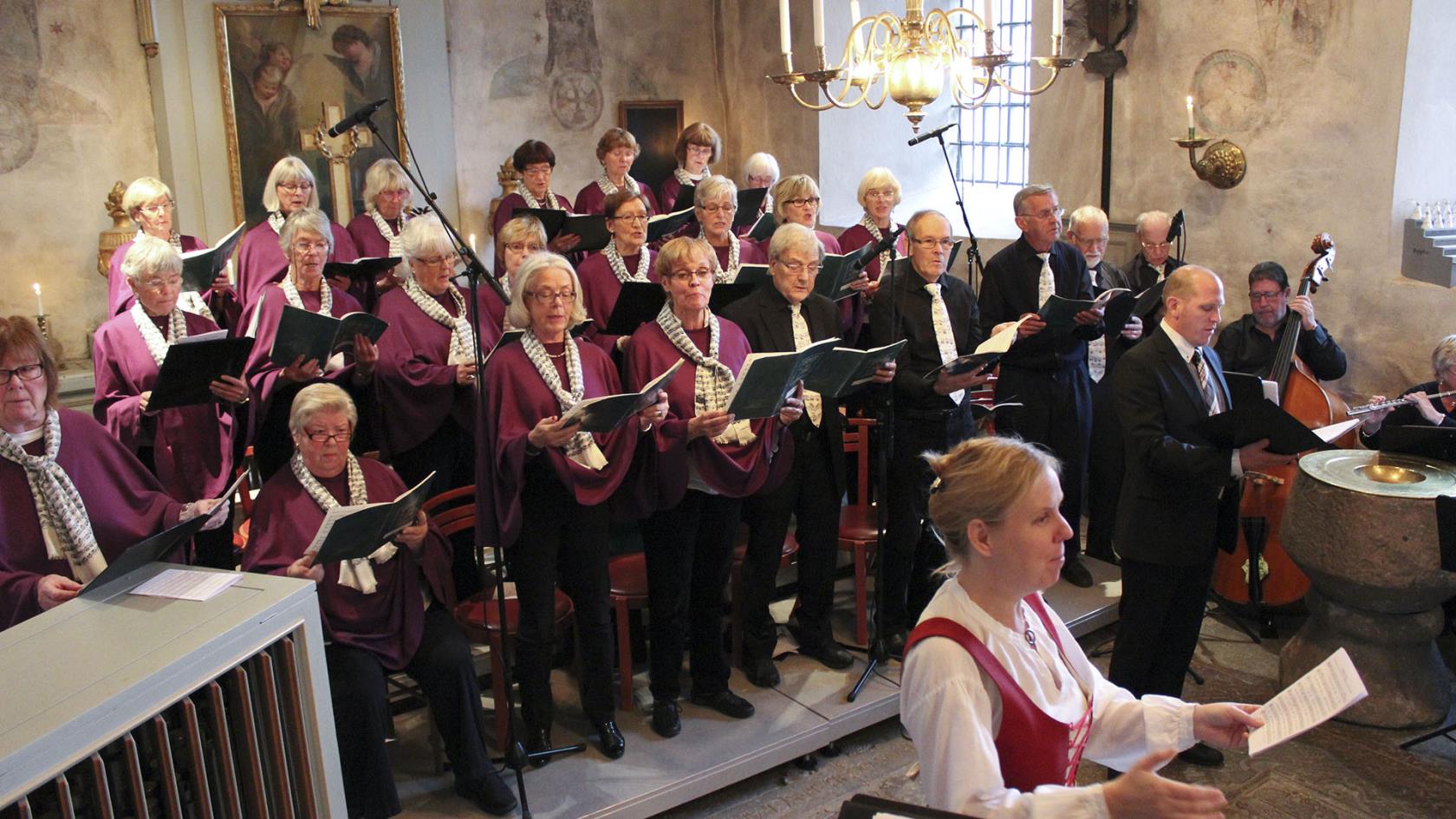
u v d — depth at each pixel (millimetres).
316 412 3590
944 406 4570
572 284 3852
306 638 2684
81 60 7578
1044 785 1959
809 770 4203
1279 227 5996
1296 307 5168
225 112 7996
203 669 2387
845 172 9312
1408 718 4395
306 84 8273
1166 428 3842
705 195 5551
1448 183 5582
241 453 4578
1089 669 2359
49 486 3191
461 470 5129
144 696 2236
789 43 4750
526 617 3867
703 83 10312
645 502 3889
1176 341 3873
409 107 8680
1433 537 4207
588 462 3787
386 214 6695
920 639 2119
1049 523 2105
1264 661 4965
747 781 4148
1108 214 6910
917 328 4594
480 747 3682
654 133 10109
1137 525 3900
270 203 6105
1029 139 7570
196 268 4980
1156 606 3941
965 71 4730
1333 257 5379
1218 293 3797
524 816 3561
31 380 3170
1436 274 5312
